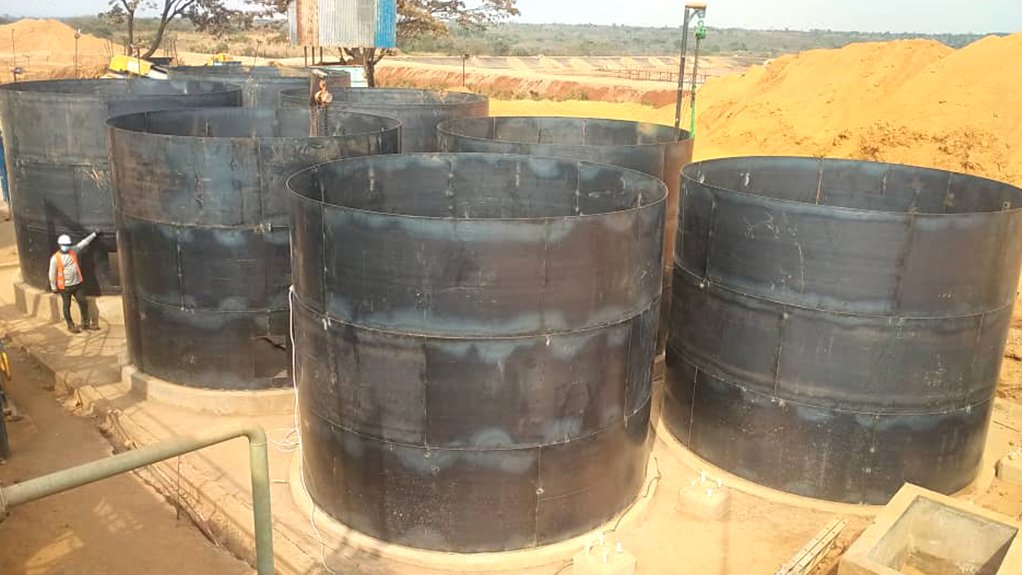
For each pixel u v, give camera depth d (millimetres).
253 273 10180
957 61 23953
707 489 8570
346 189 8953
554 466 7488
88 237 13148
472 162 9617
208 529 8250
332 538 7805
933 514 7605
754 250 8641
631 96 53125
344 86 21297
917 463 8680
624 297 7535
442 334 7000
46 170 13258
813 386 8562
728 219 8836
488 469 7336
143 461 4316
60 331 13227
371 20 31000
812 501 8789
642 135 14219
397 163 9367
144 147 9930
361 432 7516
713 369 9266
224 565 7688
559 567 7512
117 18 54781
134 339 11055
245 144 9742
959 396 8602
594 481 7785
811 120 26531
